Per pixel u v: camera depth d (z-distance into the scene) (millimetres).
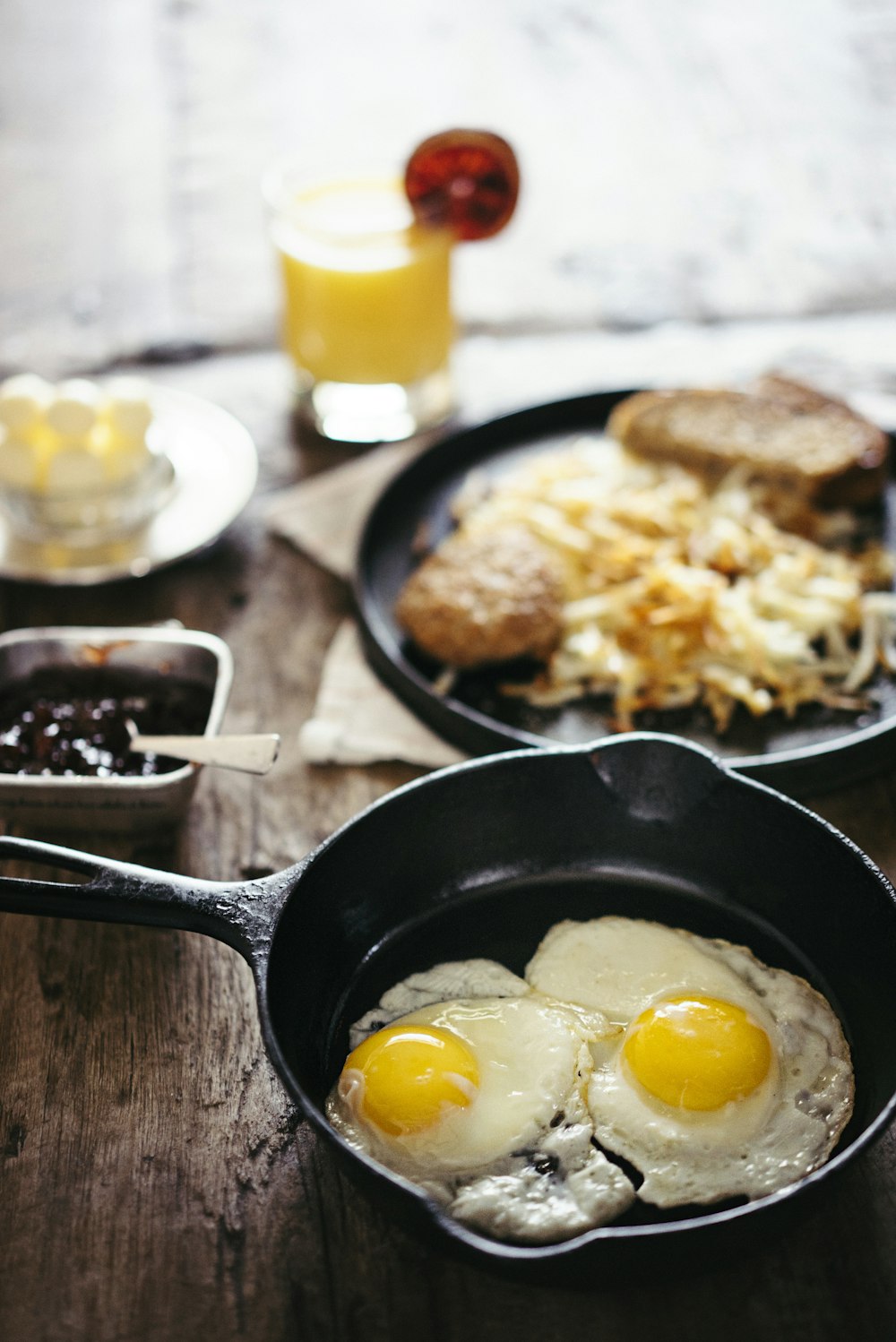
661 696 833
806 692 832
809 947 718
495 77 1367
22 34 1465
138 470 910
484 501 936
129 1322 667
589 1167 667
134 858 797
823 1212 683
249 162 1263
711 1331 660
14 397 913
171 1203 692
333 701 849
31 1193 695
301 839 803
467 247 1159
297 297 989
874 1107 670
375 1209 661
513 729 816
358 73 1380
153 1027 741
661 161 1245
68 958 763
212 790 823
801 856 714
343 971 718
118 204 1220
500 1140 674
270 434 1016
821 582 866
